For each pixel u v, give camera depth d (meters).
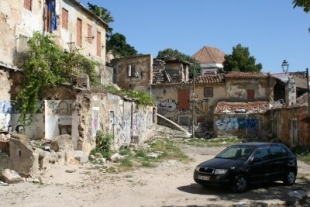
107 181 15.23
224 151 15.08
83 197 12.51
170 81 49.50
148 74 47.38
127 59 48.31
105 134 22.42
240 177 13.46
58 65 21.86
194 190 13.96
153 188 14.20
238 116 40.12
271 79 43.66
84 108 20.34
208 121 45.12
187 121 46.00
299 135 28.53
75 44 30.11
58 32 27.06
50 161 16.64
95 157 19.94
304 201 12.34
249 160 13.86
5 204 11.43
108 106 23.77
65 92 20.61
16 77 20.73
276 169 14.52
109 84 32.12
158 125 43.25
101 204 11.67
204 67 73.62
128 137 28.14
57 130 20.48
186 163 21.34
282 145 15.23
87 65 24.45
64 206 11.35
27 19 23.02
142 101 32.38
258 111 40.06
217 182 13.24
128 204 11.73
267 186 14.80
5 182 14.21
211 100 45.28
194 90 44.72
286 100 38.09
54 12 26.03
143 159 21.59
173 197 12.79
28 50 21.69
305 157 24.17
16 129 20.41
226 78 44.53
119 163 19.59
